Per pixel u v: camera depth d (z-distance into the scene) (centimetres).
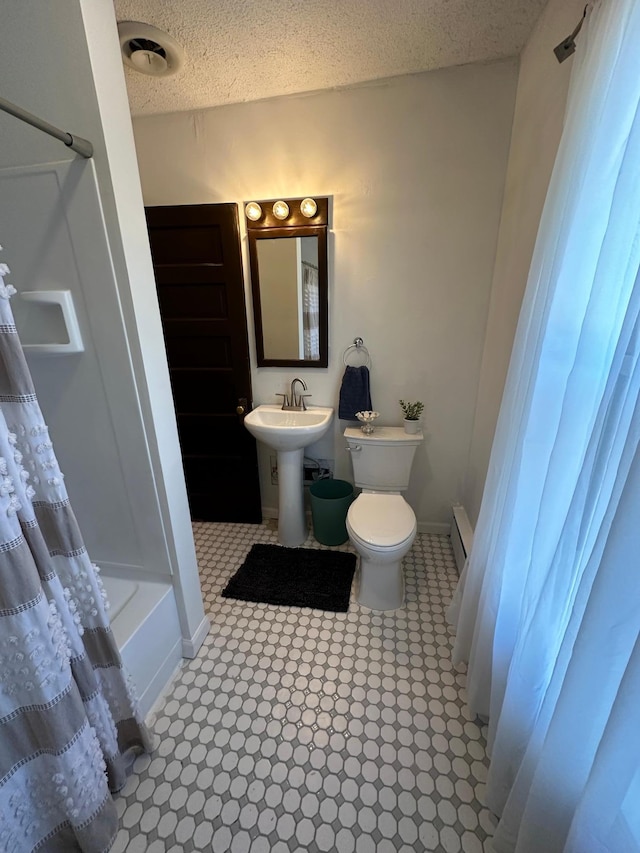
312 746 124
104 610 102
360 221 192
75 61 94
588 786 62
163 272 209
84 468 136
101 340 118
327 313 207
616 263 69
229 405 231
